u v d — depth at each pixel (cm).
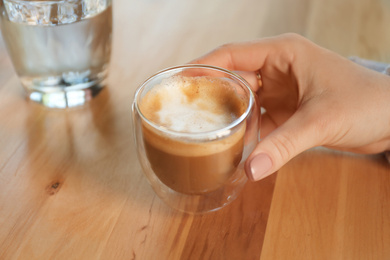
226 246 27
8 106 37
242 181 29
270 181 31
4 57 42
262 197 30
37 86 37
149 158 27
